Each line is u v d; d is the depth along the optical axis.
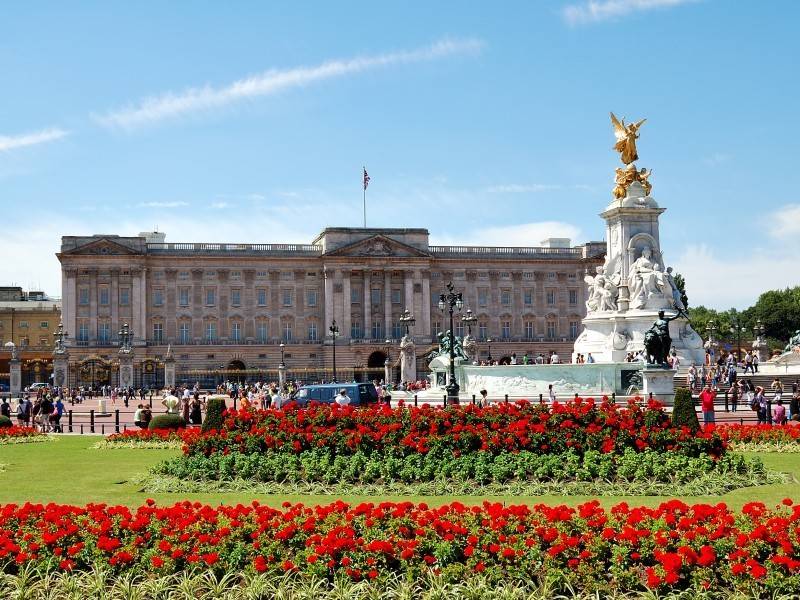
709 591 15.05
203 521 17.83
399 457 28.22
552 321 166.88
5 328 184.00
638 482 26.17
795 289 195.75
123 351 126.19
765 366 86.12
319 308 159.88
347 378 155.12
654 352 51.09
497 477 26.58
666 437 28.19
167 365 127.25
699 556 15.53
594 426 28.39
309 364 158.00
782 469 30.69
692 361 68.50
